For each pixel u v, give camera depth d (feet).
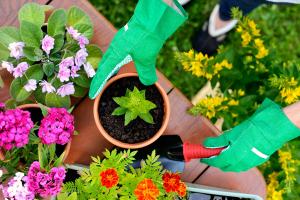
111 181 3.67
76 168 4.11
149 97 4.31
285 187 5.21
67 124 3.62
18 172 3.60
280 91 4.90
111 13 6.93
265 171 5.44
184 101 4.59
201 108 4.49
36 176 3.47
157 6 3.30
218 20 6.33
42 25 4.07
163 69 7.02
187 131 4.62
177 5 3.43
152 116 4.27
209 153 4.11
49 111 3.71
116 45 3.65
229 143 4.10
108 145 4.51
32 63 4.09
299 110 3.78
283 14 7.50
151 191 3.63
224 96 5.08
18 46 3.81
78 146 4.47
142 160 4.08
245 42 5.19
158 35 3.51
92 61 4.20
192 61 5.00
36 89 4.05
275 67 5.13
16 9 4.41
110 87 4.28
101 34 4.51
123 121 4.25
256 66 5.19
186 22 7.09
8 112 3.47
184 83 7.01
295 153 5.22
